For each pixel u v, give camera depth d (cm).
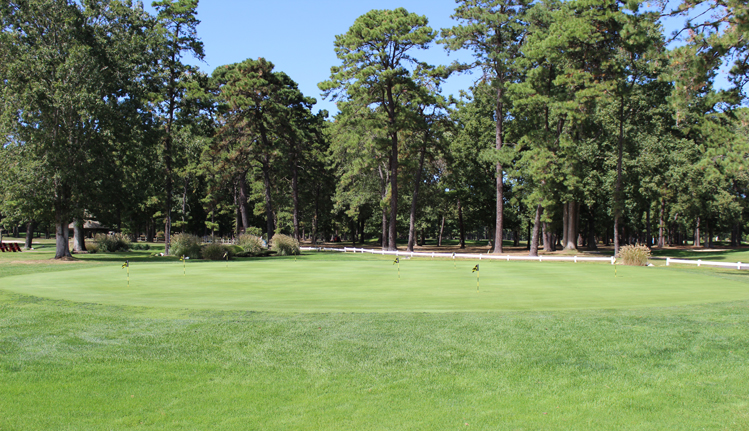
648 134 4281
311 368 743
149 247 5947
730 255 4450
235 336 901
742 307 1178
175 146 4081
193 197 7294
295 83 5812
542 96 3734
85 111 3130
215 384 686
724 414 577
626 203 4850
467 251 6156
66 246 3456
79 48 3166
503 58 3916
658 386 664
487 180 5872
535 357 779
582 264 2886
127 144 3644
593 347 824
